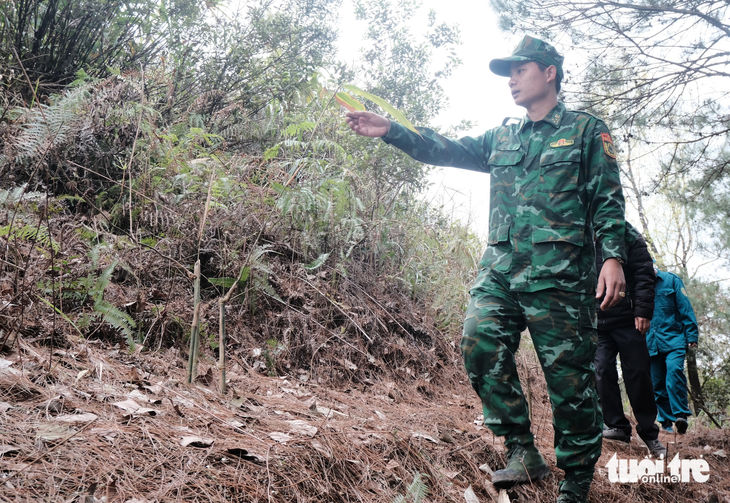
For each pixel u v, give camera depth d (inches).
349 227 182.1
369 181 213.0
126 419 72.2
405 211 233.8
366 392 139.9
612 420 157.6
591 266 96.6
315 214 172.9
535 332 94.6
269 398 103.9
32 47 167.5
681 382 187.3
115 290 121.2
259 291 141.5
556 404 93.8
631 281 151.4
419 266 211.5
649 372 150.2
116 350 103.4
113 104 150.7
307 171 177.2
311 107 227.6
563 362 92.7
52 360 85.4
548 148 98.3
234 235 147.7
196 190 152.2
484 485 100.3
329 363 143.0
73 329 102.8
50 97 139.6
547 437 142.3
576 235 94.7
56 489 53.6
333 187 175.5
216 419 82.0
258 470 69.7
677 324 189.8
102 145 145.3
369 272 189.6
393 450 93.7
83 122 139.1
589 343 94.0
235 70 211.6
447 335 195.2
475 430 126.0
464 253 240.7
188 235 142.7
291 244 165.0
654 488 128.6
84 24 177.8
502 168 102.6
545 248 94.6
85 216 135.7
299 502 68.5
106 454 62.2
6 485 51.7
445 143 108.7
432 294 205.9
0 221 105.3
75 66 175.6
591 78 218.1
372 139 222.1
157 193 144.7
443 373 176.7
